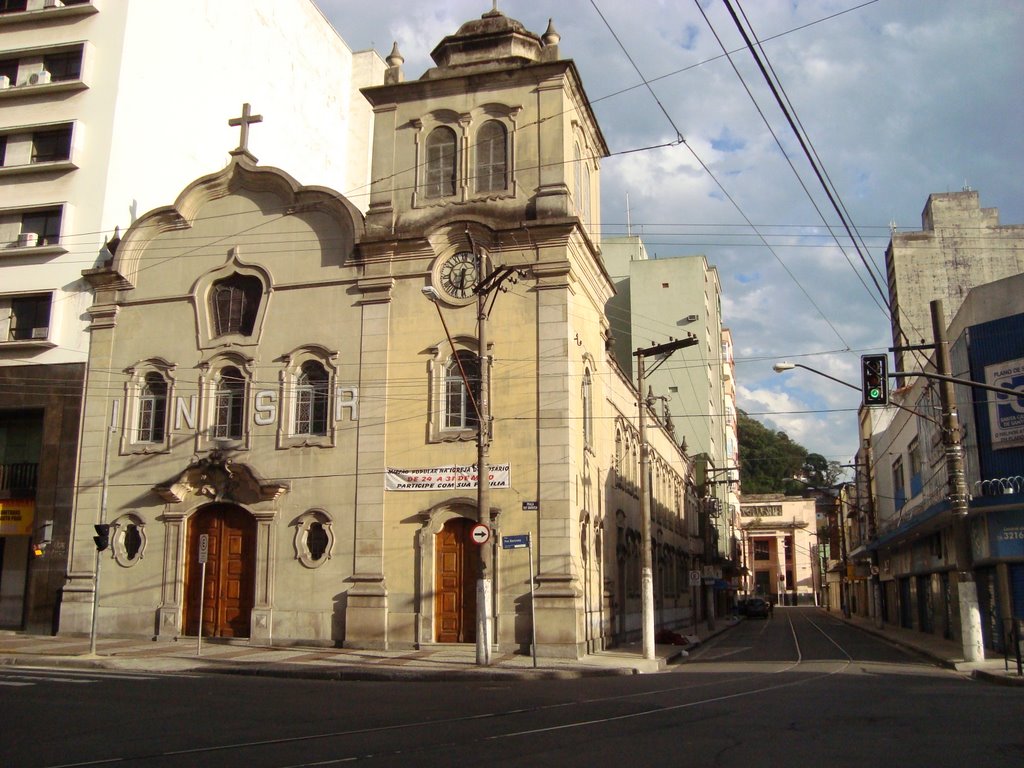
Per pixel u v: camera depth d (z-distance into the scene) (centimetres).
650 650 2545
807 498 11750
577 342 2692
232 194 2962
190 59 3691
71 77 3412
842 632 4891
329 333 2762
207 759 987
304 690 1717
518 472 2519
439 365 2647
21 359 3097
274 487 2681
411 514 2577
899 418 4784
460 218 2684
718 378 7412
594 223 3175
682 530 5559
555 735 1156
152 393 2948
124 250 3016
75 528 2889
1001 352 2788
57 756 1009
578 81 2828
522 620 2436
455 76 2795
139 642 2672
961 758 989
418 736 1151
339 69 4838
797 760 975
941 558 3759
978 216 5262
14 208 3272
